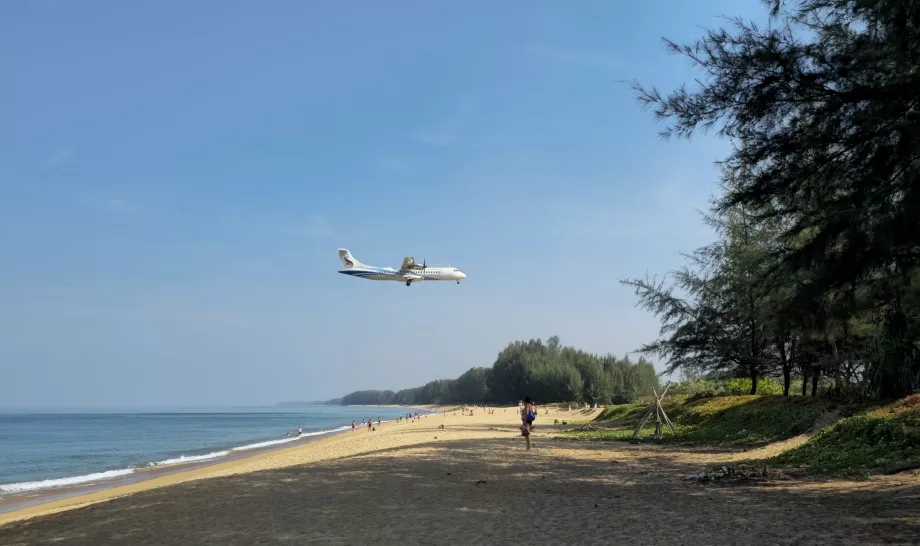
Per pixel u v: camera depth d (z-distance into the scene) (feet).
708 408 90.27
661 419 86.79
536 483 42.19
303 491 39.99
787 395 84.69
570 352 629.92
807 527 24.48
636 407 132.46
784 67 32.04
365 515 31.12
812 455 46.62
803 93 32.65
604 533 25.45
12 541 29.60
